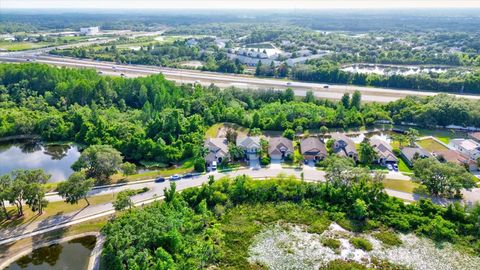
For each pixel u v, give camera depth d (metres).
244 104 143.00
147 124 119.19
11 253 65.12
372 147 100.75
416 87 167.75
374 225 74.12
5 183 73.00
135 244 61.88
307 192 83.31
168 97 139.38
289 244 69.69
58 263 63.47
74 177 75.25
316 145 103.56
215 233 70.88
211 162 98.25
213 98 141.75
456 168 84.00
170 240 63.03
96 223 73.12
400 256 66.50
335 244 69.38
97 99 144.62
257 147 103.12
